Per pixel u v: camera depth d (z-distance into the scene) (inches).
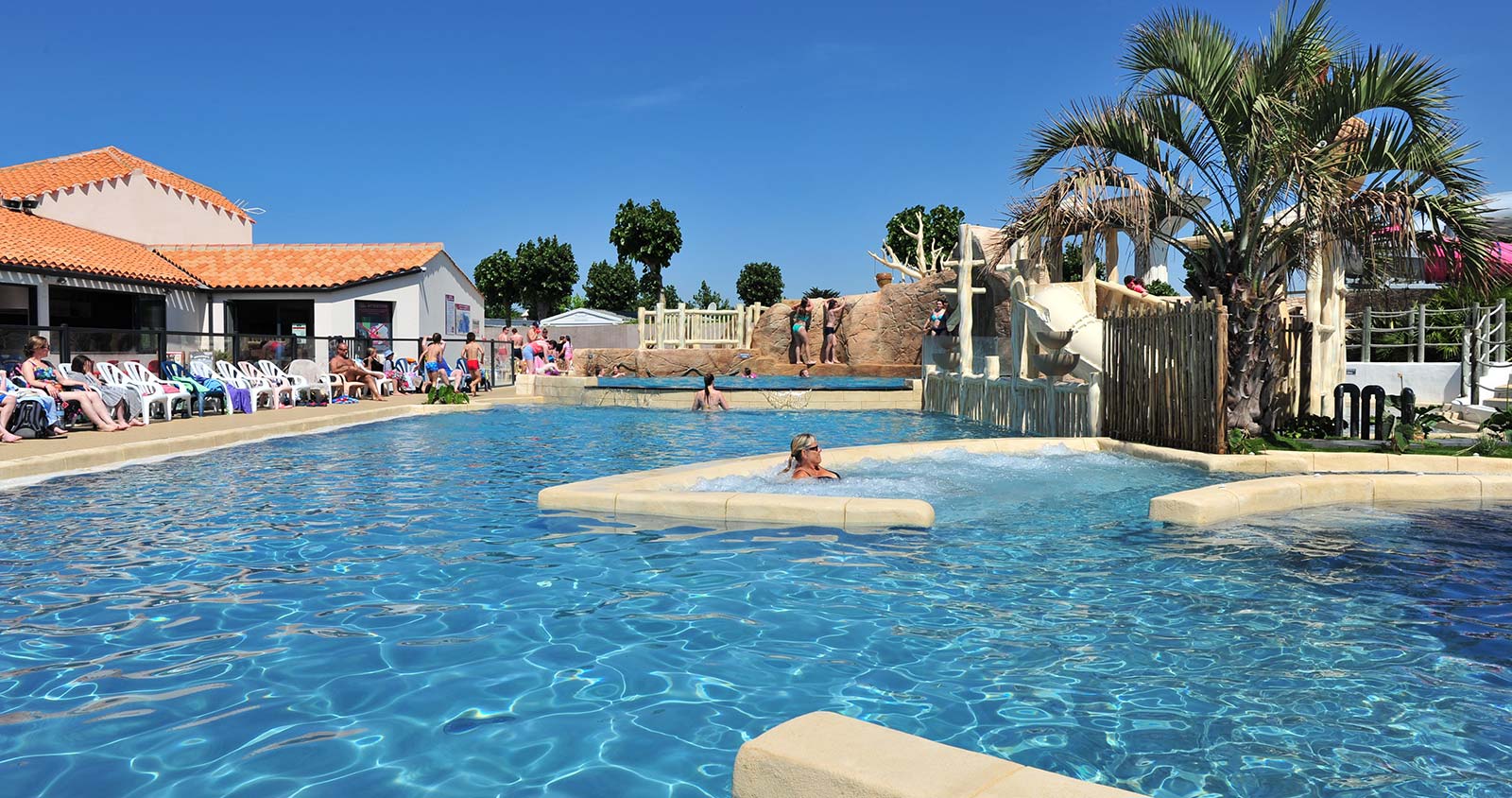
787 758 89.9
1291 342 467.5
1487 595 185.0
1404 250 380.2
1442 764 112.4
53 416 434.0
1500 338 599.2
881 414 682.8
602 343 1731.1
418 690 135.1
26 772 108.7
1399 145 390.0
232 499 297.6
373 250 1117.1
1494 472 341.1
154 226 1105.4
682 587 190.2
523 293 2832.2
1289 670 144.0
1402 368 594.6
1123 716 126.7
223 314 1026.1
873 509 247.4
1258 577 198.7
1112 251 470.9
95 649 152.9
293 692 134.2
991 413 585.6
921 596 184.7
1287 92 402.3
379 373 790.5
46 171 1061.8
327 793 103.7
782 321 1092.5
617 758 113.2
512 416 666.8
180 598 182.1
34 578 198.1
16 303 831.1
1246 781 107.9
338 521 260.1
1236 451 370.0
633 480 289.4
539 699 132.1
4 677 139.9
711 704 130.3
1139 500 288.7
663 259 2416.3
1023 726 123.1
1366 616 172.1
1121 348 428.1
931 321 796.6
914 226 2129.7
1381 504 286.0
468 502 290.7
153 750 115.1
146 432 461.7
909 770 86.3
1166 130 418.0
